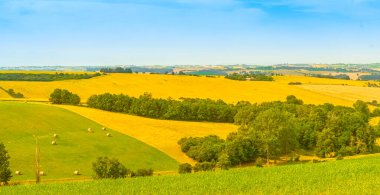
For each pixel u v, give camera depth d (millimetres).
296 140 107500
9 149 92188
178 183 46531
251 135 100125
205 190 42406
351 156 103062
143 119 133250
